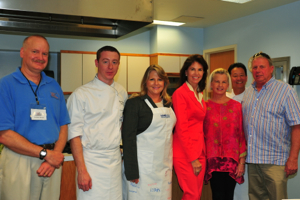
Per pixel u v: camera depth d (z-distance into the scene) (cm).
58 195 166
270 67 203
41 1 171
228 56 470
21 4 166
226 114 204
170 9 374
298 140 192
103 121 172
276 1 338
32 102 147
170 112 188
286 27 353
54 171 162
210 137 204
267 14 379
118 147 180
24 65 151
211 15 410
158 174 180
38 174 146
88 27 237
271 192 200
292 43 346
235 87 258
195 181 192
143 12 202
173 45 500
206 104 211
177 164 195
